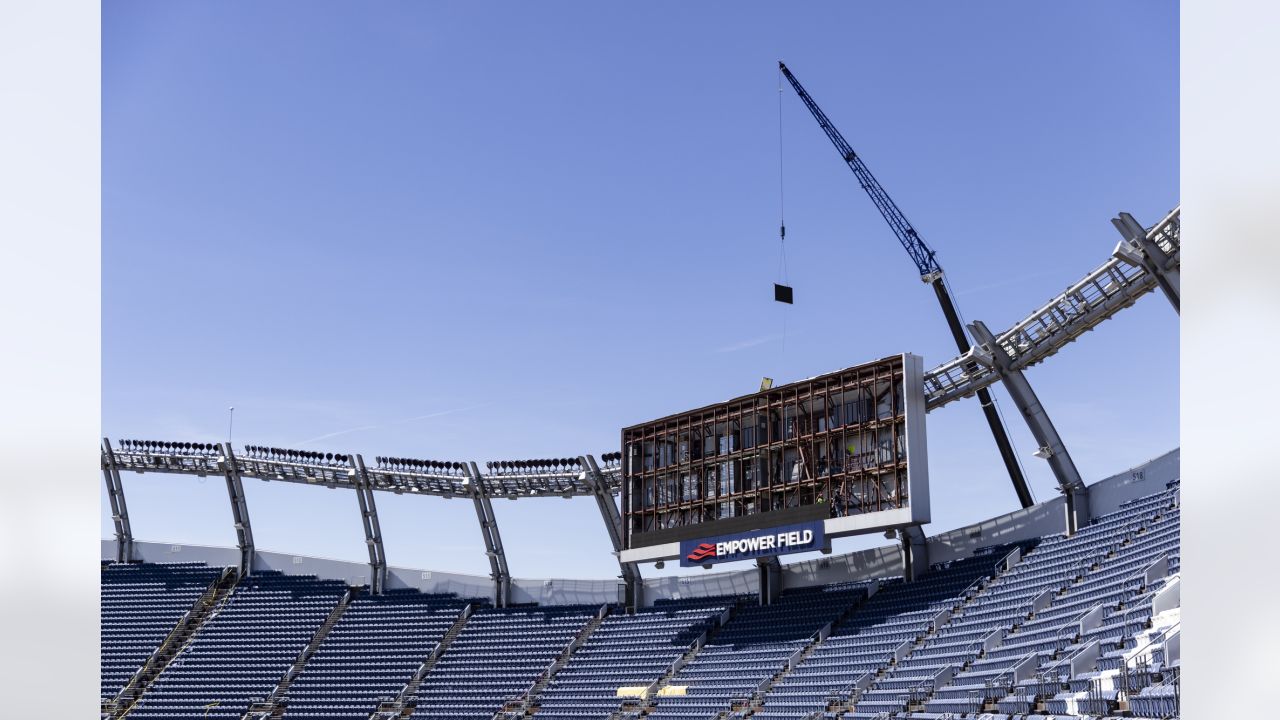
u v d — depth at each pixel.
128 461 77.50
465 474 68.94
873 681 45.84
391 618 71.56
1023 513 51.22
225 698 67.75
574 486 65.12
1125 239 40.19
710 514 54.69
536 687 61.41
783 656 53.12
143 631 74.38
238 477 76.50
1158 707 27.77
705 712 51.44
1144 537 43.19
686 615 62.09
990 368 48.03
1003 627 44.00
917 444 47.28
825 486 50.22
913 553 54.53
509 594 70.19
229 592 76.31
